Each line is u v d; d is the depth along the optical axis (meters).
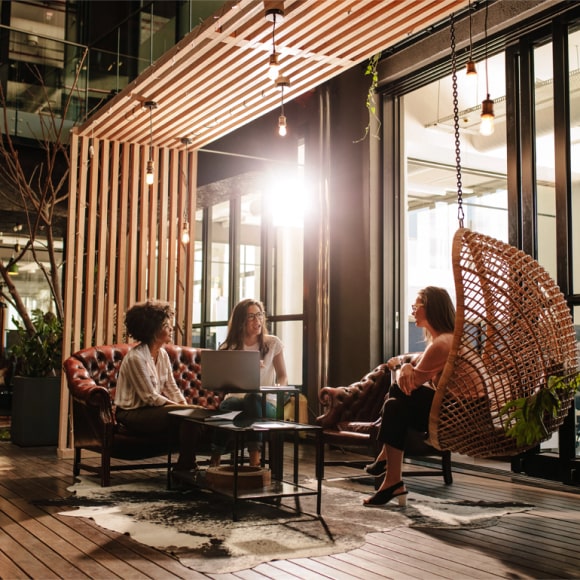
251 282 8.85
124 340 6.59
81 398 4.89
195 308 10.49
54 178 9.55
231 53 4.93
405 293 6.91
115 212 6.63
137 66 9.49
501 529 3.63
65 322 6.28
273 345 5.07
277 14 4.31
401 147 6.99
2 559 3.01
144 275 6.69
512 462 5.32
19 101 9.41
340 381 7.11
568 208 5.12
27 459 6.04
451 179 8.52
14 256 13.63
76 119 9.77
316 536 3.42
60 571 2.85
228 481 3.95
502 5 5.46
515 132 5.53
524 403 3.42
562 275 5.12
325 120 7.28
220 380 4.34
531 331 3.62
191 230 6.92
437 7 4.29
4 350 12.91
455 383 3.62
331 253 7.28
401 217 6.93
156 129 6.48
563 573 2.88
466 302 3.58
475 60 6.02
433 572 2.88
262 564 2.96
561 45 5.13
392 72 6.61
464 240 3.59
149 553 3.12
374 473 4.49
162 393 5.12
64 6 11.90
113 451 4.78
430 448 4.61
